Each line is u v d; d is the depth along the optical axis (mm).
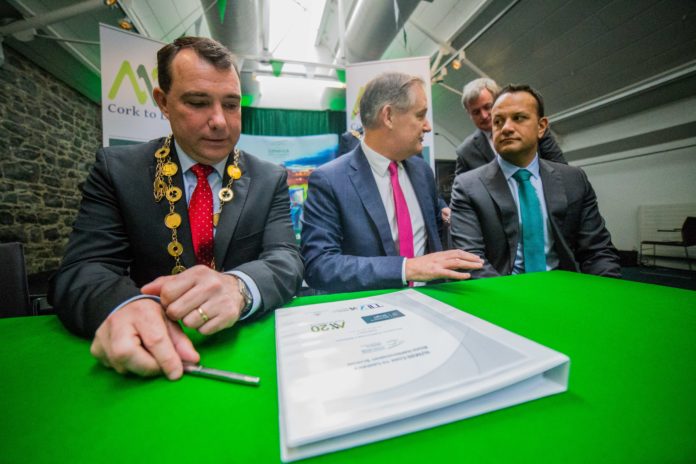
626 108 4488
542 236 1068
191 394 279
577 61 4090
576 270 1062
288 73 3135
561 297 553
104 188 749
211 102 712
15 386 297
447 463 190
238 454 204
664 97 4074
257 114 4422
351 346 315
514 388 259
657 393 256
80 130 4023
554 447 199
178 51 694
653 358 320
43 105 3439
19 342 416
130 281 513
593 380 278
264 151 3699
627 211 5035
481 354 281
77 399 273
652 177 4707
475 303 526
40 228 3395
